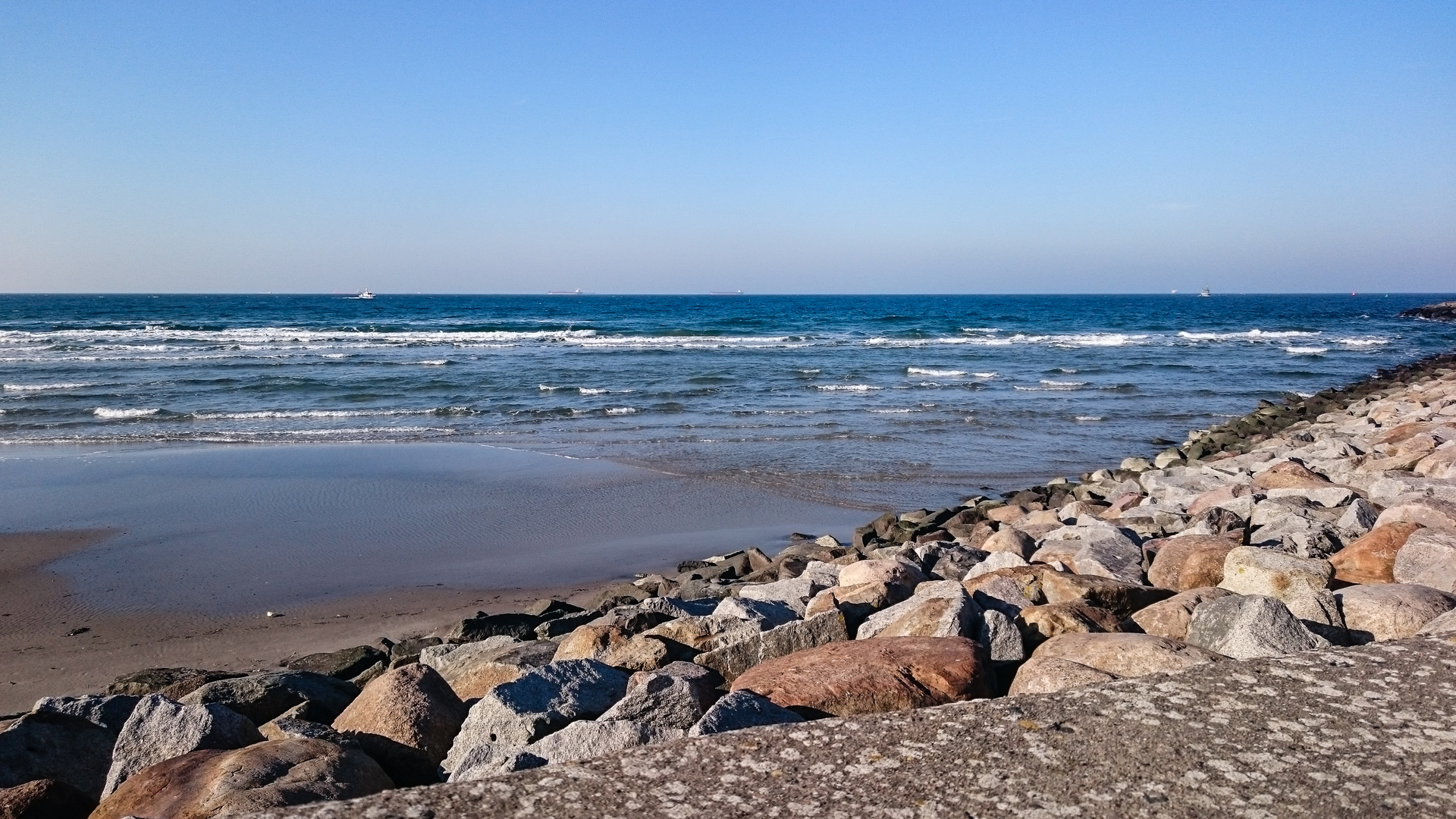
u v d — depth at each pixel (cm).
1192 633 432
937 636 408
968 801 227
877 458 1764
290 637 855
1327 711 271
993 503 1293
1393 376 3406
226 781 316
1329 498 866
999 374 3369
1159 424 2252
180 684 632
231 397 2592
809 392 2764
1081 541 745
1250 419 2159
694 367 3419
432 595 982
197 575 1047
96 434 2016
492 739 394
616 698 421
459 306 10656
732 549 1176
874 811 223
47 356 3606
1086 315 9138
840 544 1069
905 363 3716
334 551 1143
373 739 403
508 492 1468
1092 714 273
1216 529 798
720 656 468
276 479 1555
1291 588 502
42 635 863
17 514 1313
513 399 2580
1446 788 229
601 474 1603
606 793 235
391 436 2003
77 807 370
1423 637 337
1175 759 244
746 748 258
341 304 11362
